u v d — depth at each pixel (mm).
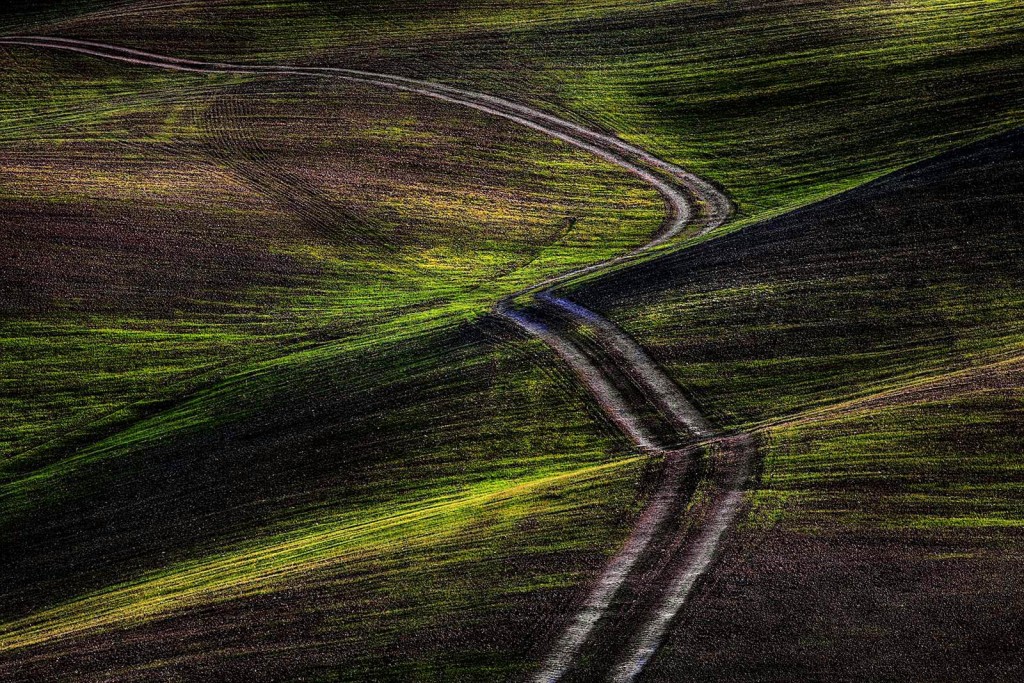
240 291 34969
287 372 29438
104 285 34531
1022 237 29922
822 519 17984
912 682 13805
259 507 22969
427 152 46719
